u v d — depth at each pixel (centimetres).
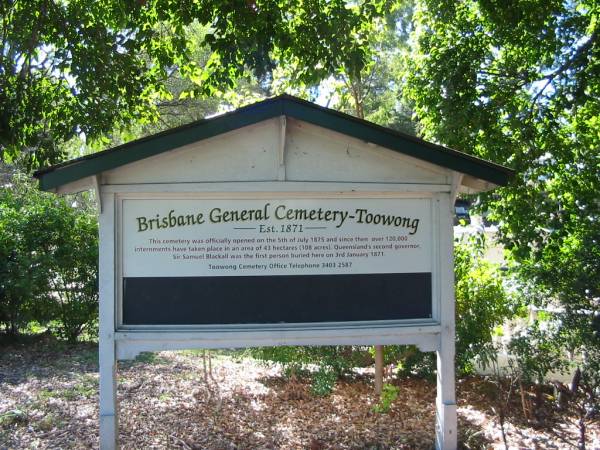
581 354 629
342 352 728
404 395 696
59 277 1016
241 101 962
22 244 985
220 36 764
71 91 824
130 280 468
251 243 475
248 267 475
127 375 787
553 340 624
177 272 471
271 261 476
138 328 465
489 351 658
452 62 746
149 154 440
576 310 616
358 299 482
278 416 616
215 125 441
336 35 767
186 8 771
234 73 836
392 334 480
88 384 747
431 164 483
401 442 541
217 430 565
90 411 624
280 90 1046
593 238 659
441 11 777
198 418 603
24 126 813
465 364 676
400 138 457
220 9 752
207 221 473
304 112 446
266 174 471
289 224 478
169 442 530
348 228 482
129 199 470
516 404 655
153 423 583
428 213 491
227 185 466
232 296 473
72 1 813
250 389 718
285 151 471
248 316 473
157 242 471
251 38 745
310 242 479
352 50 784
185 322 470
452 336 486
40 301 993
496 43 769
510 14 729
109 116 838
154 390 709
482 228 905
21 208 1077
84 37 795
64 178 438
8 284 942
